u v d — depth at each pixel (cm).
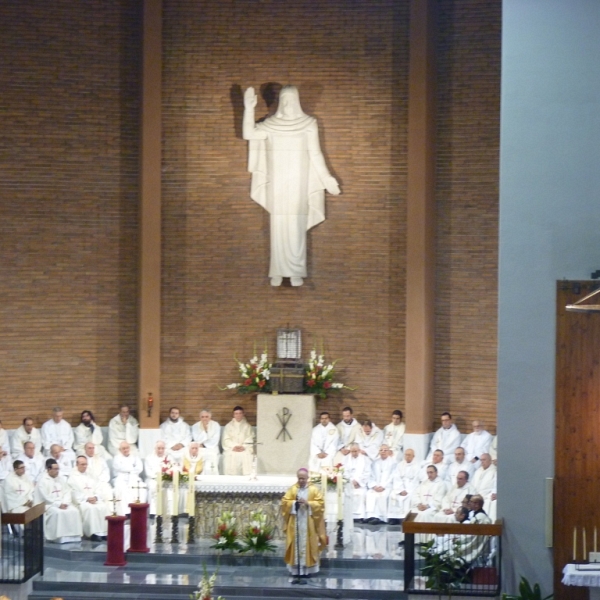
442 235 2333
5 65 2328
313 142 2345
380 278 2359
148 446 2331
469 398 2312
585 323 1727
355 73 2361
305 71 2373
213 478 2058
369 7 2353
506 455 1748
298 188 2342
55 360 2356
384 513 2202
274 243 2353
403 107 2342
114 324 2383
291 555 1894
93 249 2373
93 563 1983
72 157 2364
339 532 2017
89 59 2366
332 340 2377
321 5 2367
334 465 2212
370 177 2361
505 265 1753
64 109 2356
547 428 1739
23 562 1903
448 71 2323
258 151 2361
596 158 1736
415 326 2289
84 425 2323
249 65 2380
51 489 2095
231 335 2391
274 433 2295
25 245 2341
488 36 2298
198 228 2388
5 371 2323
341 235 2372
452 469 2177
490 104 2302
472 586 1733
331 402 2370
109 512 2119
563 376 1731
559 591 1712
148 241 2350
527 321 1745
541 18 1750
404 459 2236
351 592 1825
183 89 2380
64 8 2352
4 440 2248
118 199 2378
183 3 2372
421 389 2280
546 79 1747
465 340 2316
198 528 2055
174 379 2388
